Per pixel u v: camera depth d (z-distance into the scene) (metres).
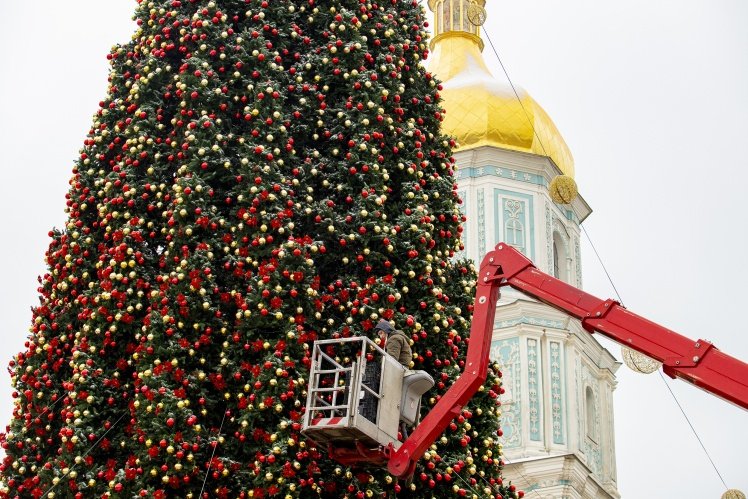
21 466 21.19
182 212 20.86
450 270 23.36
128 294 21.05
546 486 40.19
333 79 22.78
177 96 22.59
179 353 20.28
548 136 45.16
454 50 47.56
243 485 19.78
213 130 21.55
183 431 19.58
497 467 22.58
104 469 20.09
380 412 18.47
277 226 20.88
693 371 17.31
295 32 22.95
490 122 44.50
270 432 19.73
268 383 19.73
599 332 18.30
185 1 23.25
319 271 21.64
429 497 20.81
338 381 19.06
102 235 22.30
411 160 22.88
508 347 42.06
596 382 44.44
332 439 18.64
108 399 20.62
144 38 23.34
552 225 44.91
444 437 21.03
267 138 21.61
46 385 21.50
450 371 21.62
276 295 20.23
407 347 19.55
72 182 22.80
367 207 21.62
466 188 44.06
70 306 21.89
